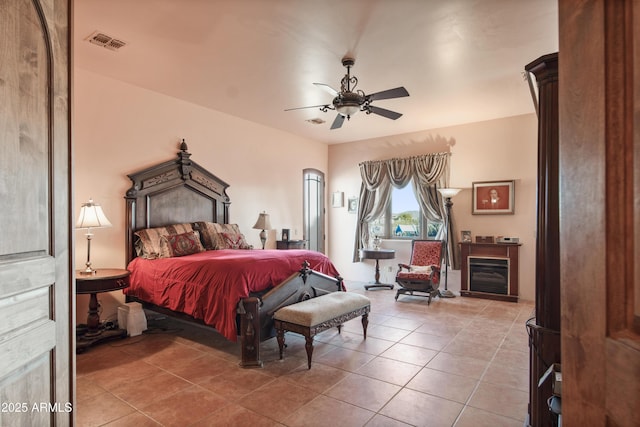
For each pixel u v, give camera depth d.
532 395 2.14
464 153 6.24
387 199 7.04
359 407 2.46
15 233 1.12
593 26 0.72
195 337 3.94
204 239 4.87
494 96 4.85
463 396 2.62
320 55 3.60
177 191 4.93
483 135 6.08
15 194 1.13
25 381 1.15
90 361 3.26
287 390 2.71
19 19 1.16
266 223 5.77
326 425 2.25
